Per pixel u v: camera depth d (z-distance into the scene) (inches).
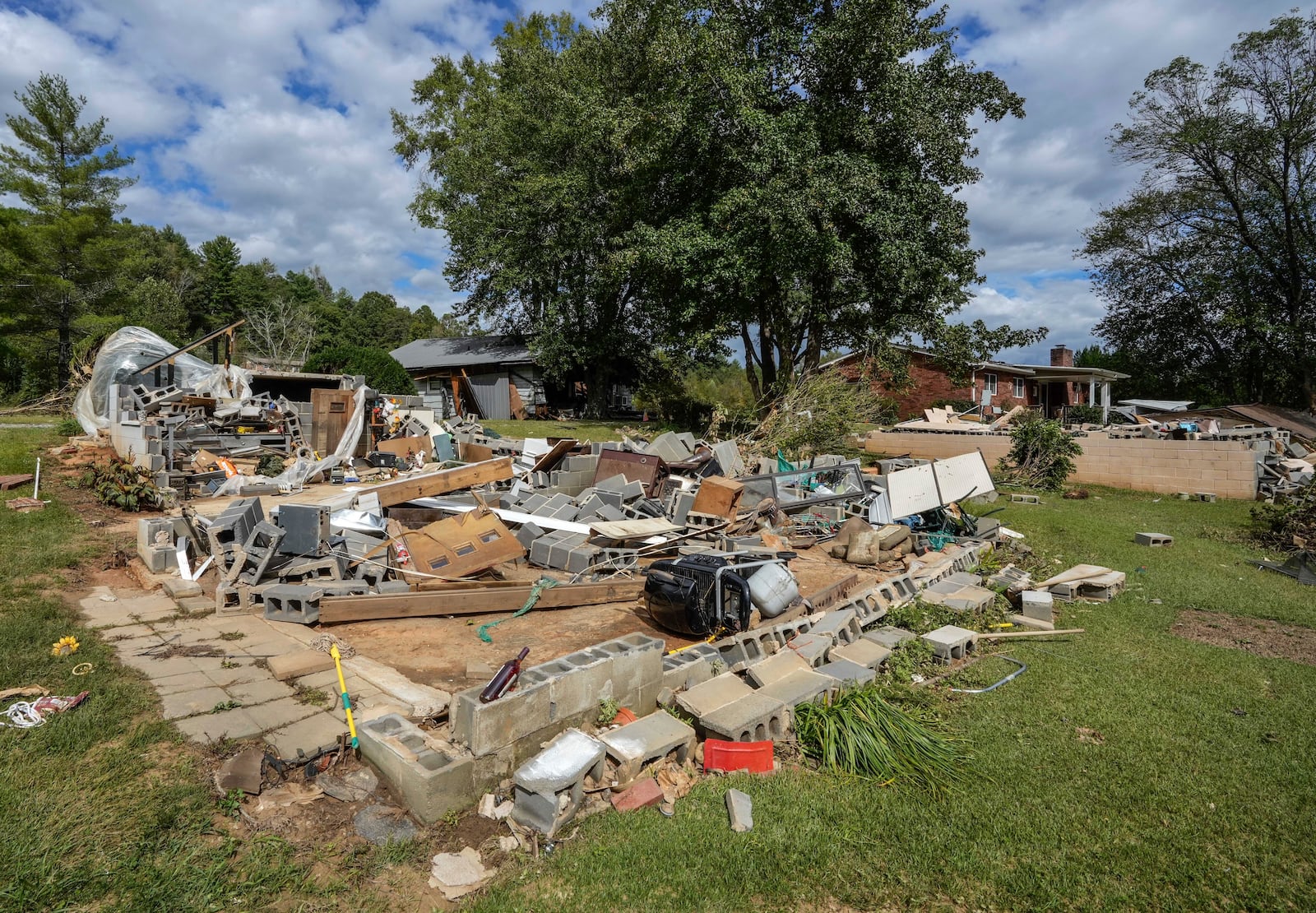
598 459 454.3
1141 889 136.4
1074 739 200.8
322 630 237.9
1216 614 335.9
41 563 283.3
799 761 183.8
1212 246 1316.4
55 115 1099.3
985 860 143.4
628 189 1006.4
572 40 1298.0
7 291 1071.0
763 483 453.7
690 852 139.0
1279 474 693.9
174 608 250.7
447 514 360.5
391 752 145.6
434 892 123.0
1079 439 783.1
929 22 791.7
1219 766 186.2
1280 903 133.3
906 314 810.2
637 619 269.6
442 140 1423.5
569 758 150.8
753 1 815.1
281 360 1368.1
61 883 112.9
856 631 271.4
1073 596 354.9
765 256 800.9
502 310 1386.6
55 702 167.5
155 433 441.1
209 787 141.8
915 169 810.8
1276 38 1078.4
